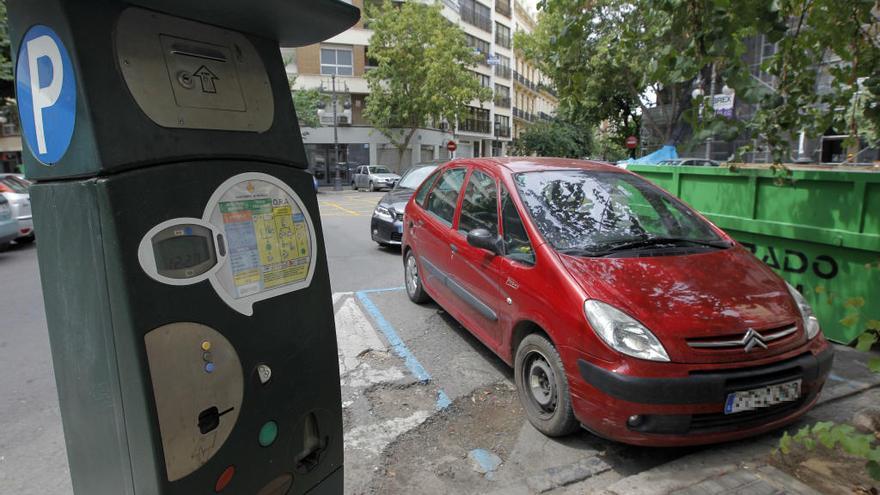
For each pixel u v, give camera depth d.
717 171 5.46
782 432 3.23
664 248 3.56
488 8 46.88
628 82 17.16
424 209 5.52
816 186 4.57
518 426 3.45
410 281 6.02
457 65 31.16
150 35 1.45
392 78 31.73
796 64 3.90
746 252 3.74
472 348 4.69
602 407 2.83
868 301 4.32
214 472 1.56
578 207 3.84
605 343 2.82
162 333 1.42
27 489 2.86
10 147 35.66
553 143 40.62
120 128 1.36
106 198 1.33
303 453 1.87
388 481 2.90
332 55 34.38
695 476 2.73
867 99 4.12
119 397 1.43
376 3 34.62
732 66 3.07
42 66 1.41
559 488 2.79
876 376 4.00
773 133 4.16
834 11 3.56
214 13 1.53
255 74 1.71
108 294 1.37
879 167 5.22
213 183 1.54
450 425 3.47
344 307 5.86
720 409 2.75
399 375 4.14
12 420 3.56
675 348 2.75
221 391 1.56
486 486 2.87
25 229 10.34
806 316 3.20
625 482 2.70
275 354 1.72
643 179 4.40
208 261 1.53
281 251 1.73
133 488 1.48
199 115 1.53
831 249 4.54
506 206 3.96
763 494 2.58
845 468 2.83
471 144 46.72
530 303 3.35
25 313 5.90
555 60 4.14
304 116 30.23
